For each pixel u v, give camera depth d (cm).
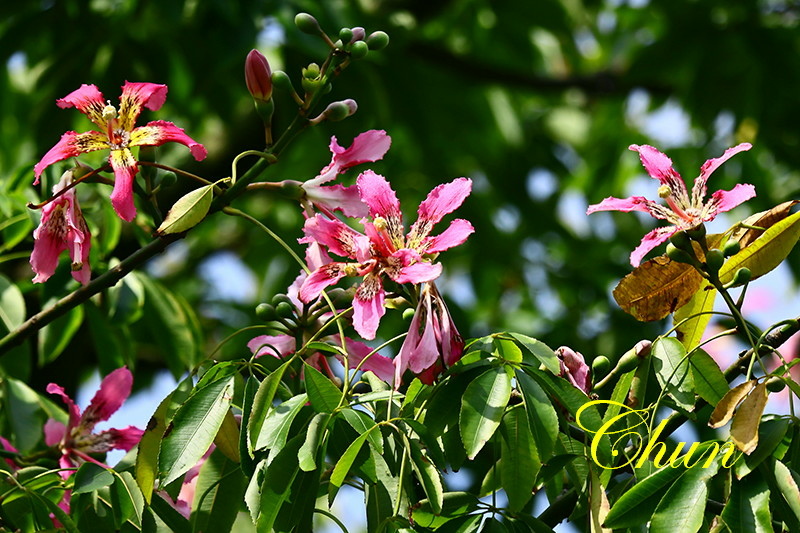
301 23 388
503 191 719
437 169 680
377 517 376
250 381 378
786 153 665
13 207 425
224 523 383
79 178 390
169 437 376
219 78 601
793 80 653
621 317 662
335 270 380
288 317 388
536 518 376
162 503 384
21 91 660
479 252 681
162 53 569
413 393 378
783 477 370
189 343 432
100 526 387
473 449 371
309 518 375
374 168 673
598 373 388
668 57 674
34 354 497
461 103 696
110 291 424
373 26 601
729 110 661
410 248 383
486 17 711
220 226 755
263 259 707
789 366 374
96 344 432
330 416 375
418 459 373
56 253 390
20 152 658
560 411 380
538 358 377
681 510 370
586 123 803
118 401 411
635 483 376
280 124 593
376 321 378
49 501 384
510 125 723
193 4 533
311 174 677
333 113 388
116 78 568
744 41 661
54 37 579
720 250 385
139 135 388
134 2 566
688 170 682
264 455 378
